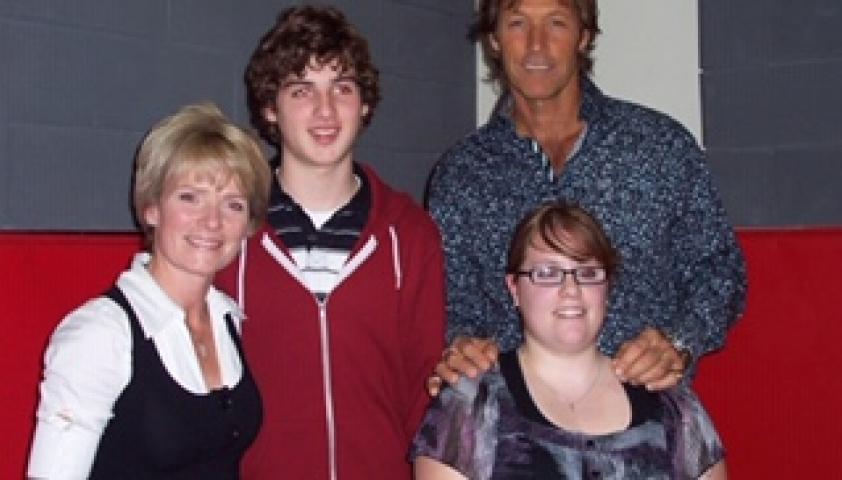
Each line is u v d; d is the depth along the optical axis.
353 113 1.91
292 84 1.90
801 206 2.80
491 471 1.67
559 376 1.73
